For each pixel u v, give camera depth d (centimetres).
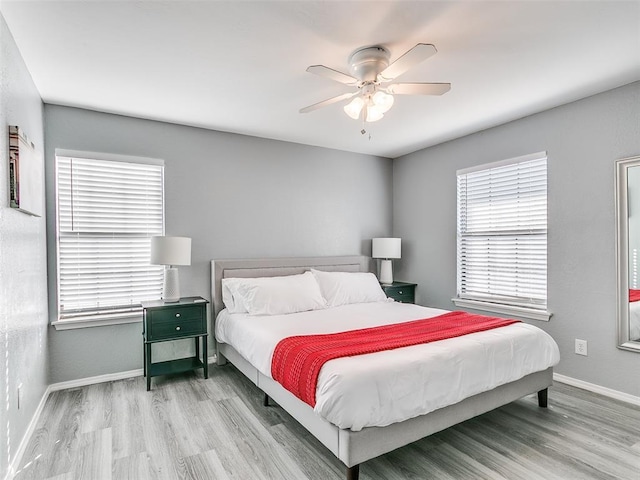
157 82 271
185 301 338
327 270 446
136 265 348
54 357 309
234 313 348
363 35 212
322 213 459
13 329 200
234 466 204
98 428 245
